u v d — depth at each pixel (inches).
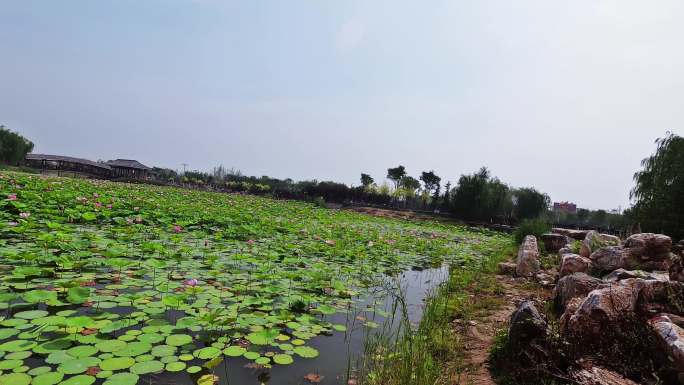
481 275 311.3
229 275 227.8
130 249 269.7
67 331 134.9
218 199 944.9
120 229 319.6
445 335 162.2
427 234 716.7
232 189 2062.0
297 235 430.9
